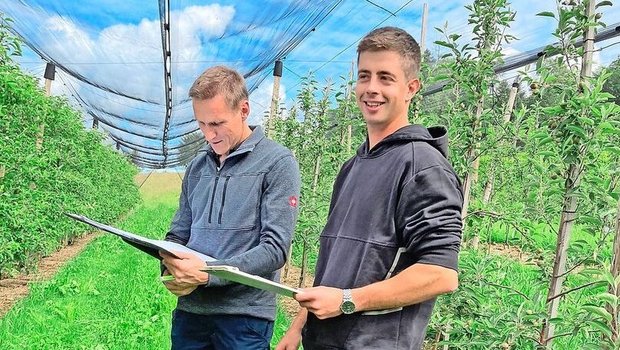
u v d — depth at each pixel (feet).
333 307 6.09
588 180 10.31
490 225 21.15
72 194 38.47
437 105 21.57
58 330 18.61
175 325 9.48
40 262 37.52
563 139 10.31
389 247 6.32
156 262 32.76
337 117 26.08
